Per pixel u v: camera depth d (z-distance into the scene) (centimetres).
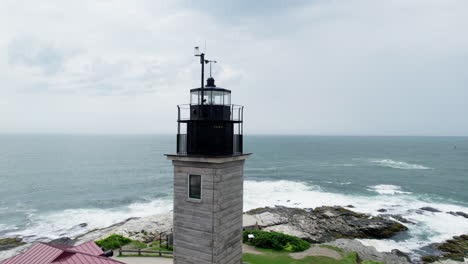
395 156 12938
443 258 2483
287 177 7131
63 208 4534
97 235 2822
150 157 12619
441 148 18525
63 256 1076
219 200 1027
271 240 2036
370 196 4925
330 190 5450
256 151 16075
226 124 1085
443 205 4297
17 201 4994
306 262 1789
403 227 3175
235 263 1152
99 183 6656
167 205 4719
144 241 2469
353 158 12075
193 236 1068
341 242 2553
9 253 2150
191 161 1048
